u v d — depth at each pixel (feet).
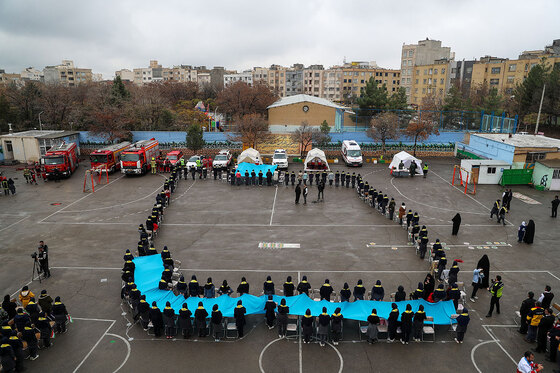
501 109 224.33
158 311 50.83
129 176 144.05
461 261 72.64
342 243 81.05
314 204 107.96
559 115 196.54
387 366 45.88
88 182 134.72
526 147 125.29
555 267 70.49
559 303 58.49
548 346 49.88
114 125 177.99
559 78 187.42
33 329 46.42
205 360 47.03
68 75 577.02
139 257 65.26
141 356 47.80
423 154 180.04
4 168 157.89
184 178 139.64
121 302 59.82
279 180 132.98
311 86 480.64
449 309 52.80
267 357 47.52
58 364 46.37
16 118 219.82
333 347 49.39
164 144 184.24
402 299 54.34
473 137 158.30
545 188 120.78
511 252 76.69
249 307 53.06
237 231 88.02
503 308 57.93
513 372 44.98
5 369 43.52
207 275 67.46
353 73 446.19
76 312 57.06
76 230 89.10
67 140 170.40
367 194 109.09
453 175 133.18
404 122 190.29
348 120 210.59
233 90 259.80
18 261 73.67
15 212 101.81
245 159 142.51
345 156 163.32
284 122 223.51
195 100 321.93
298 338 51.31
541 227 89.76
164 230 88.74
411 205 105.81
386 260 73.05
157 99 229.86
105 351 48.75
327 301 53.16
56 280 66.33
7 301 53.11
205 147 184.65
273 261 72.79
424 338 51.26
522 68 310.45
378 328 51.24
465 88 346.74
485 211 101.09
